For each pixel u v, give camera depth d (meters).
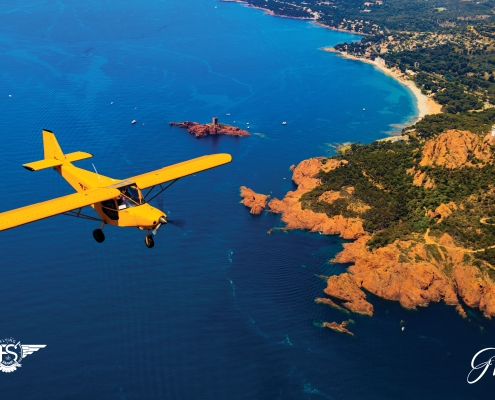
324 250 139.88
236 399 94.19
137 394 94.00
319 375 100.25
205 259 132.00
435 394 97.81
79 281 121.19
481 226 135.12
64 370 98.19
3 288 118.31
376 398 96.31
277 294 121.06
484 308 119.88
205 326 109.94
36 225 140.00
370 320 115.56
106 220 53.03
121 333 107.06
